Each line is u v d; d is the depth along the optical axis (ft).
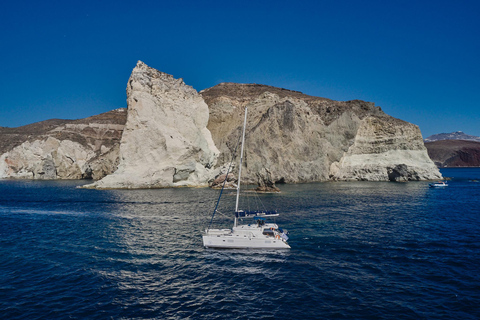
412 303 53.31
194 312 50.90
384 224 108.68
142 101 234.79
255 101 311.88
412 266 69.46
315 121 295.69
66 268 68.90
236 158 274.98
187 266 70.38
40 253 78.84
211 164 273.75
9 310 51.19
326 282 61.67
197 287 59.98
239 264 71.61
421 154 310.86
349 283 61.16
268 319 48.83
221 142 294.25
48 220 116.88
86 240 89.81
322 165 285.23
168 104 250.37
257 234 84.58
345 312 50.67
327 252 78.89
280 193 195.52
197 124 274.77
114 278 63.77
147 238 91.76
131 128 235.20
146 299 55.16
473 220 116.06
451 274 64.95
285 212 130.21
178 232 98.43
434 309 51.39
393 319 48.57
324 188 225.35
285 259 74.38
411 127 315.58
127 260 73.77
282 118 280.92
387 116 336.49
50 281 62.28
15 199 172.76
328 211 132.98
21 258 75.31
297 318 49.06
